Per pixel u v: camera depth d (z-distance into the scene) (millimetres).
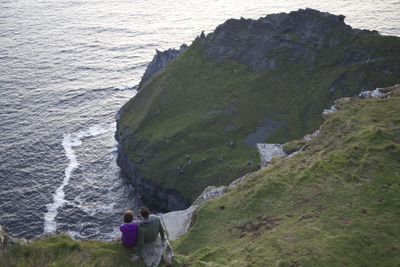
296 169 38062
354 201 30500
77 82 165750
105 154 119250
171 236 38062
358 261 24391
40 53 195750
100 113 141875
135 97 133750
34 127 130500
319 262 24328
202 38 141750
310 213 30250
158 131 115875
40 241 22469
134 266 20312
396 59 112312
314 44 123500
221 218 35062
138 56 196375
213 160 103312
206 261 27812
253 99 119438
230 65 131250
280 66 124562
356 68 114500
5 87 158125
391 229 26906
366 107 46844
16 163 111375
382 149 36531
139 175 105438
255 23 132000
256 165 96250
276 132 110000
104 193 103938
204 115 117938
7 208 94062
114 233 88625
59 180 106000
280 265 24453
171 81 130625
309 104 113688
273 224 30625
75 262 20641
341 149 38812
